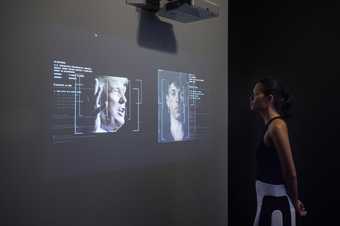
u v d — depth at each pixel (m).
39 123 2.00
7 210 1.86
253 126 3.34
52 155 2.07
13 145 1.89
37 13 1.99
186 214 3.11
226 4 3.59
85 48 2.25
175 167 2.99
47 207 2.04
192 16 2.73
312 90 2.93
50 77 2.06
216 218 3.45
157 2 2.69
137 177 2.64
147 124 2.73
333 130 2.82
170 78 2.94
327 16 2.87
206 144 3.34
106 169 2.40
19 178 1.91
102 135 2.37
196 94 3.23
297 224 3.00
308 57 2.96
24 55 1.93
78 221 2.22
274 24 3.17
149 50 2.74
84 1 2.25
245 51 3.39
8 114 1.87
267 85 2.23
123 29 2.52
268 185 2.12
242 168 3.44
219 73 3.52
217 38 3.50
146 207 2.71
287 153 2.04
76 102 2.20
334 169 2.81
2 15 1.84
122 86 2.51
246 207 3.42
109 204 2.42
